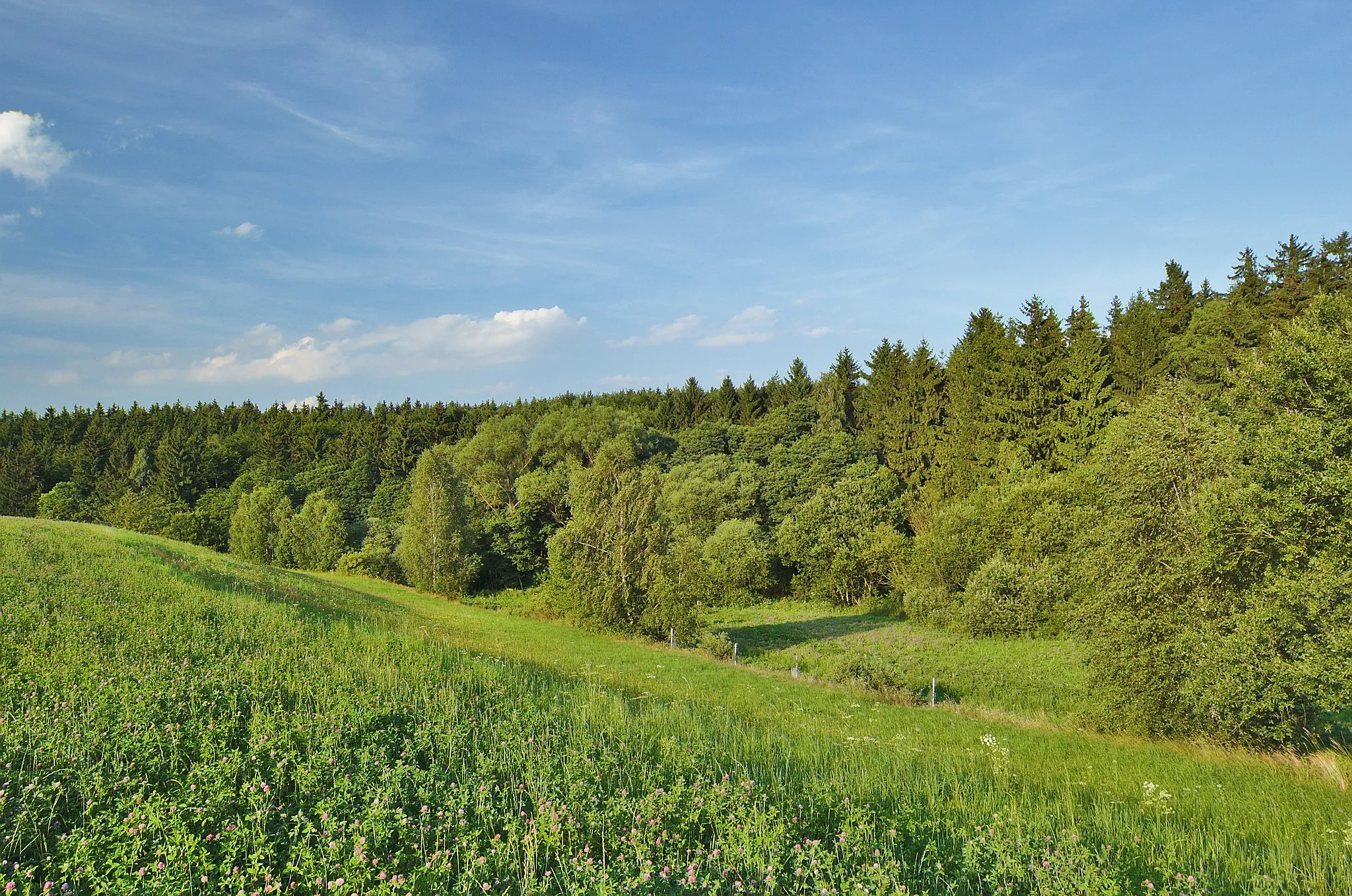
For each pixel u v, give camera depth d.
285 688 12.23
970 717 21.16
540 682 16.86
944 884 6.85
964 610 40.22
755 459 78.00
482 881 6.28
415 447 98.44
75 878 5.67
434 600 47.72
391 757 9.55
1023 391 56.97
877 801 9.12
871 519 57.34
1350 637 15.29
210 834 6.82
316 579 41.12
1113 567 20.27
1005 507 43.47
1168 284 57.91
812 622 47.91
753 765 10.71
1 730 8.50
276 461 100.88
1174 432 19.72
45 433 115.69
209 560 32.06
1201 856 8.21
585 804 8.18
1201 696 17.47
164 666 12.23
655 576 36.09
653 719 13.80
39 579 18.27
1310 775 14.76
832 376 78.75
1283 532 16.62
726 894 6.39
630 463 68.81
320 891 5.96
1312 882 7.68
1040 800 10.59
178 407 131.25
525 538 60.84
